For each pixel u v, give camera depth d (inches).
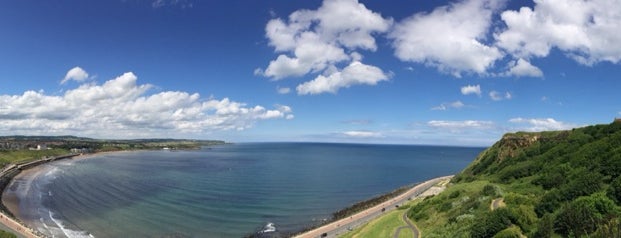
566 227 1713.8
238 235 3641.7
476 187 3435.0
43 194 5570.9
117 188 6141.7
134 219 4124.0
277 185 6791.3
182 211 4537.4
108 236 3491.6
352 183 7357.3
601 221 1626.5
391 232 2797.7
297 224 4097.0
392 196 5531.5
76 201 5059.1
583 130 3791.8
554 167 3053.6
